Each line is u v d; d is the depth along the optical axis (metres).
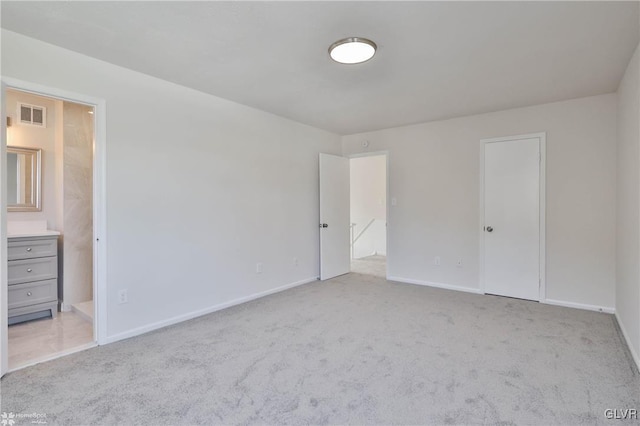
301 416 1.83
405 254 4.97
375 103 3.86
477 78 3.10
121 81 2.87
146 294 3.05
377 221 7.73
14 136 3.58
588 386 2.12
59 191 3.74
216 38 2.38
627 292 2.81
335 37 2.36
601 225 3.58
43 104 3.77
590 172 3.63
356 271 5.79
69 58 2.57
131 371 2.32
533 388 2.10
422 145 4.79
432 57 2.66
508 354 2.56
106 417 1.83
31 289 3.35
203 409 1.90
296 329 3.09
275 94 3.56
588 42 2.42
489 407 1.91
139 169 3.00
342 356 2.54
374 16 2.09
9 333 3.04
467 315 3.46
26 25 2.21
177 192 3.29
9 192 3.57
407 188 4.94
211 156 3.59
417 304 3.85
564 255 3.79
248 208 4.01
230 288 3.80
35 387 2.12
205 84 3.28
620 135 3.20
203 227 3.52
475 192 4.37
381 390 2.08
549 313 3.52
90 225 3.83
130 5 1.99
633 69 2.59
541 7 1.99
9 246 3.21
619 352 2.59
